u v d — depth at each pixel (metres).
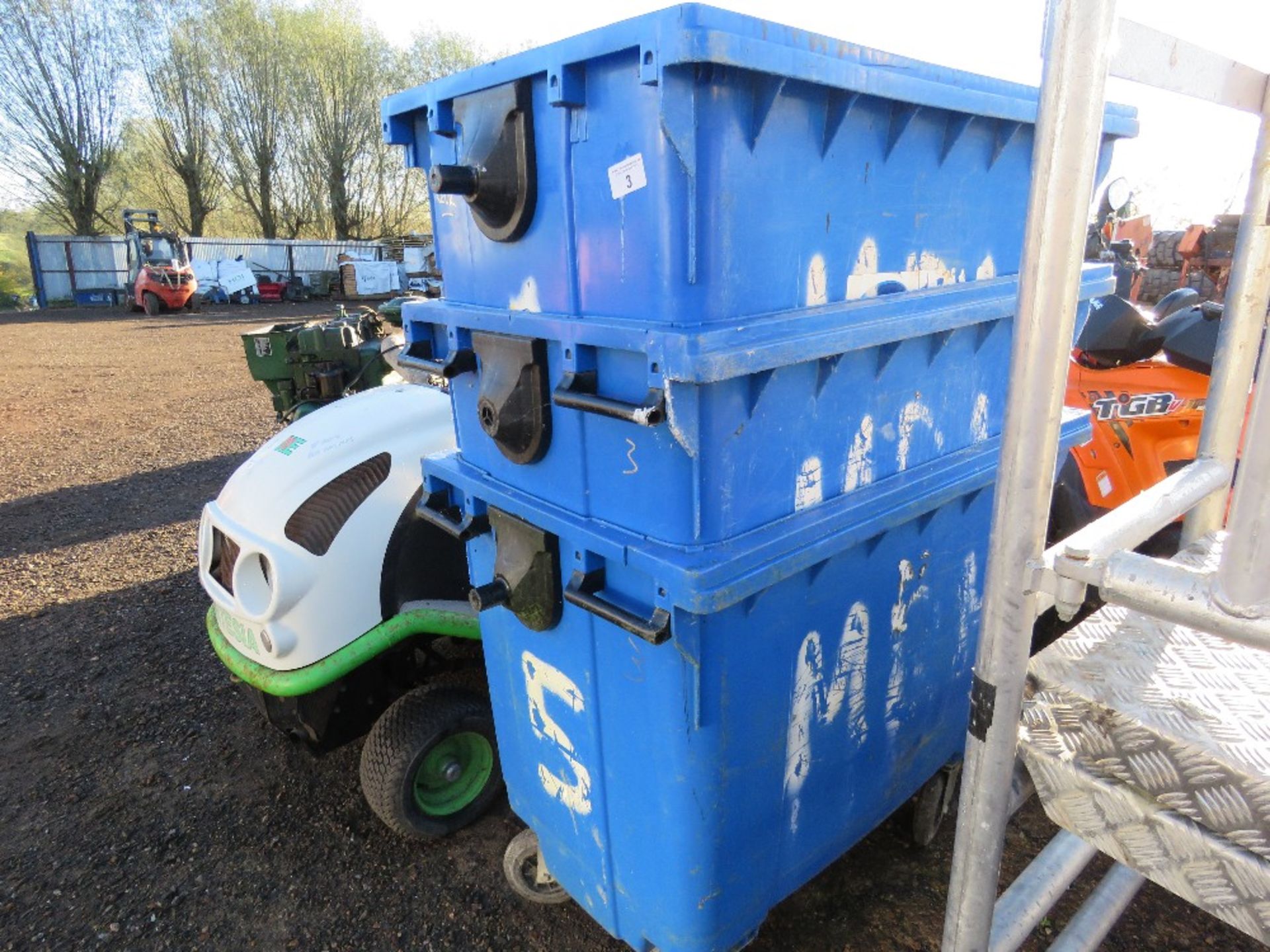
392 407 2.59
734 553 1.31
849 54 1.28
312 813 2.66
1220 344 1.46
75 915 2.29
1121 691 1.05
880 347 1.52
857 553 1.60
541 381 1.47
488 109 1.43
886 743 1.89
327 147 33.31
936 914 2.11
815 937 2.05
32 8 27.77
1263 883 0.90
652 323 1.25
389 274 24.17
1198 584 0.86
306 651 2.28
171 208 33.75
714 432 1.26
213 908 2.30
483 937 2.15
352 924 2.22
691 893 1.55
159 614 4.11
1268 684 1.06
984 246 1.76
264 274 26.22
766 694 1.51
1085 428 2.06
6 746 3.08
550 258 1.42
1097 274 1.95
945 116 1.54
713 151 1.17
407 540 2.38
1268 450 0.77
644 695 1.46
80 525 5.50
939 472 1.72
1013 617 1.03
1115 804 1.02
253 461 2.55
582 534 1.44
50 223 35.03
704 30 1.06
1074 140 0.88
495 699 1.97
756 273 1.29
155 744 3.06
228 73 31.61
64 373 11.78
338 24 32.88
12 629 4.00
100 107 30.06
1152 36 1.12
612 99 1.21
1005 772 1.10
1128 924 2.05
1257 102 1.34
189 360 12.91
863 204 1.44
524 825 2.56
